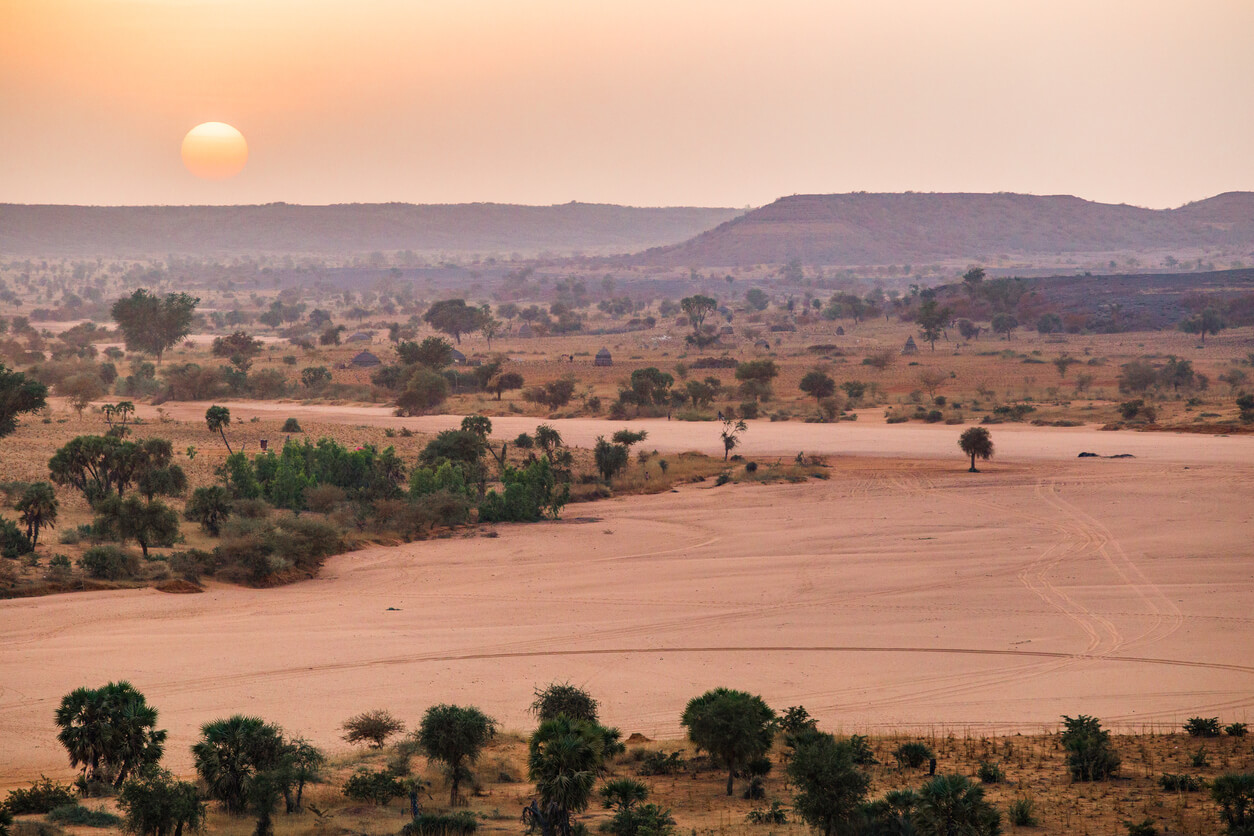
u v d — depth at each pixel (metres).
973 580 61.06
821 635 50.56
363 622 52.88
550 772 25.05
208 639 49.16
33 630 49.84
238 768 29.30
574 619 53.75
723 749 30.22
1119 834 25.42
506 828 26.70
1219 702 40.28
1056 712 39.34
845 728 37.72
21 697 40.28
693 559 67.69
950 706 40.28
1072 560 65.38
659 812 26.41
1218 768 31.36
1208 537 70.62
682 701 41.16
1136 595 57.00
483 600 57.69
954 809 24.39
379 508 78.62
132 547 67.00
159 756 31.67
